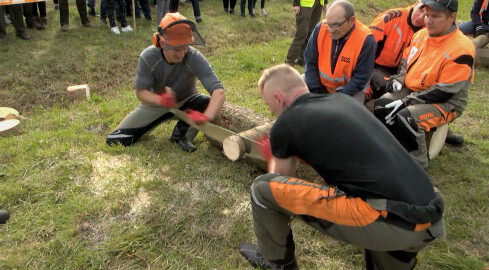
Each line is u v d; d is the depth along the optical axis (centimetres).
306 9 578
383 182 169
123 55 620
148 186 310
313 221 190
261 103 486
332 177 178
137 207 291
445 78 312
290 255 221
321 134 173
